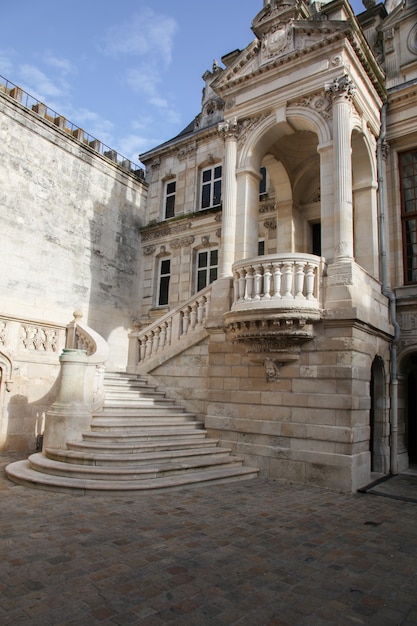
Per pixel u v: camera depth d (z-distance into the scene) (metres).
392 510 7.63
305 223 14.79
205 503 7.50
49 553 5.04
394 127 13.02
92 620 3.67
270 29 12.30
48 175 17.06
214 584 4.43
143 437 9.91
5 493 7.73
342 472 9.02
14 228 15.72
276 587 4.44
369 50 11.74
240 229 12.09
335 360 9.55
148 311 19.89
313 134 13.05
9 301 15.34
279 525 6.48
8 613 3.71
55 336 15.87
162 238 20.09
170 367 12.93
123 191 20.25
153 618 3.74
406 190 12.91
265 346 10.22
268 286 10.06
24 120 16.34
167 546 5.41
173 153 20.69
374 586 4.57
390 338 11.80
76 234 17.95
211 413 11.28
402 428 12.00
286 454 9.83
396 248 12.56
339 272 9.89
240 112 12.59
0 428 13.88
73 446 9.28
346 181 10.39
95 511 6.77
